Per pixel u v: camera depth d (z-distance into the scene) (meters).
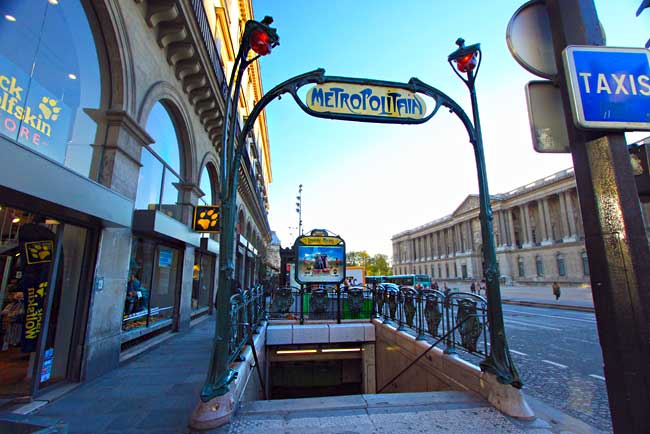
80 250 5.00
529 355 7.89
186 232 8.32
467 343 4.64
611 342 1.64
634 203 1.68
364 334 9.05
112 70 5.71
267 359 8.70
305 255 11.60
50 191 3.68
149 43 6.78
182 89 8.65
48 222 4.43
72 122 4.91
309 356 9.11
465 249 78.38
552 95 2.07
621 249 1.65
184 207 9.37
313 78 3.96
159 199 7.80
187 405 3.93
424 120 4.21
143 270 7.06
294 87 3.90
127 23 5.87
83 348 4.82
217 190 12.92
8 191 3.29
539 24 2.17
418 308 6.48
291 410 3.54
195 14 7.51
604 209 1.72
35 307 4.30
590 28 1.90
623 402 1.57
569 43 1.91
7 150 3.16
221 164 3.65
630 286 1.60
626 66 1.82
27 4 4.16
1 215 4.00
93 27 5.39
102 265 5.24
